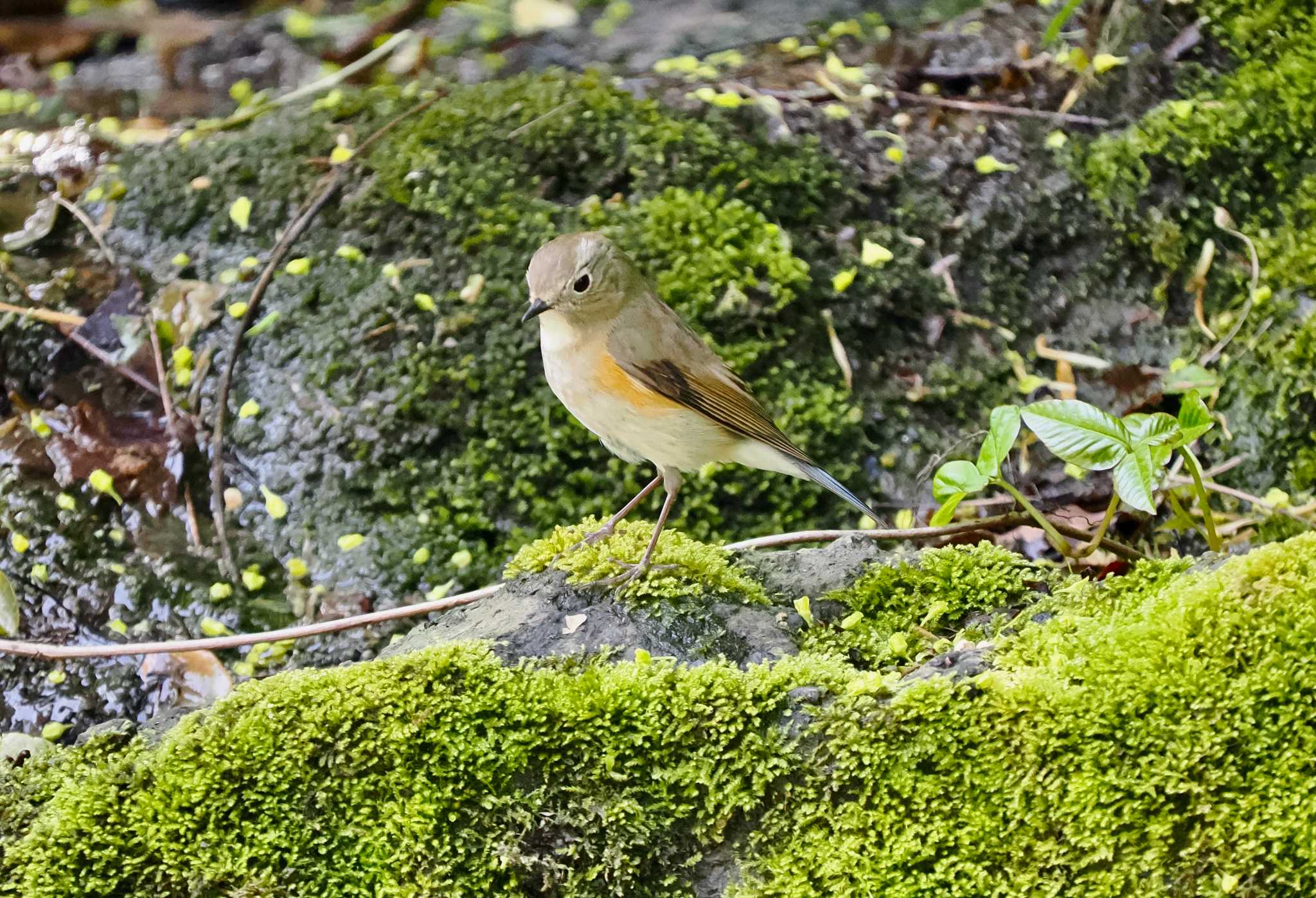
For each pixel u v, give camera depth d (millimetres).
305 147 11523
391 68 13797
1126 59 11562
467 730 5824
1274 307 10578
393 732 5812
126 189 11430
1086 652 5625
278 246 10875
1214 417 10383
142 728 6590
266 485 10234
